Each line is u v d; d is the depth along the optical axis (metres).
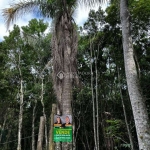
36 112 21.94
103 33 15.42
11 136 23.67
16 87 20.55
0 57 19.73
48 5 9.73
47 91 19.38
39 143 6.89
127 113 15.44
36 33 16.80
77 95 18.05
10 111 22.30
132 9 12.98
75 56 8.70
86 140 18.86
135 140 14.29
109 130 12.85
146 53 14.37
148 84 13.50
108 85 17.02
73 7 9.59
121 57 14.70
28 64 20.42
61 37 8.85
